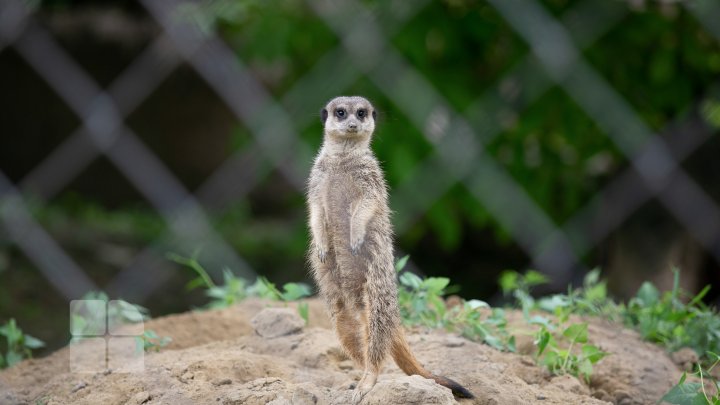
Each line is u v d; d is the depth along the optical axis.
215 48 21.45
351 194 9.50
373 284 8.80
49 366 10.65
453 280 24.39
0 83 32.47
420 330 11.09
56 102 32.56
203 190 31.12
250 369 9.48
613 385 10.09
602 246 22.23
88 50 30.66
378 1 17.83
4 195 26.81
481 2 18.25
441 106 18.03
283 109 19.69
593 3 17.47
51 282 21.95
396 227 19.55
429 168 18.58
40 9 29.00
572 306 12.11
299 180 23.48
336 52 18.50
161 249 24.80
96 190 33.34
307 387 8.46
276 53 18.81
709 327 11.49
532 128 18.27
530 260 24.88
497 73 18.78
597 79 17.69
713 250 20.25
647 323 11.75
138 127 33.59
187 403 8.56
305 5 18.78
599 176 20.98
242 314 12.21
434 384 8.07
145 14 31.06
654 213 20.61
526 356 10.46
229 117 34.75
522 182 19.34
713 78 19.28
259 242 27.53
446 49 18.31
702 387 8.77
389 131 18.03
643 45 18.62
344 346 9.21
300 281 24.72
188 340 11.49
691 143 19.70
